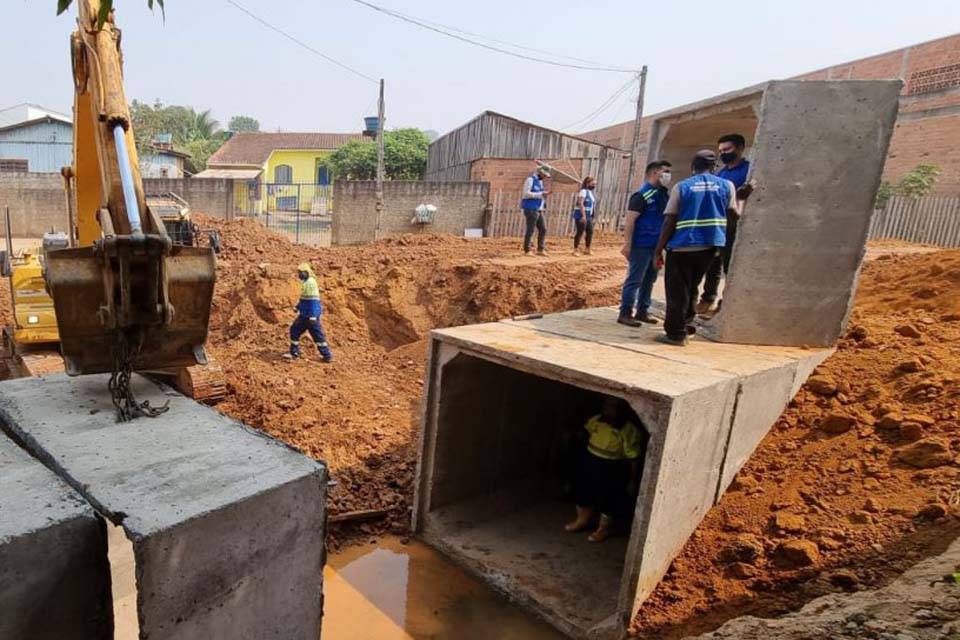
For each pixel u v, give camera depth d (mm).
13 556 2295
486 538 5586
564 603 4711
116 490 2701
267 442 3320
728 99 6211
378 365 10375
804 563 3910
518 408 6320
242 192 28984
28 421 3387
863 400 5039
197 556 2557
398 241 17141
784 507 4422
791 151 5332
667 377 4309
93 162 4848
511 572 5078
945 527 3648
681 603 4117
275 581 2953
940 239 14805
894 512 3953
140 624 2428
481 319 11055
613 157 22953
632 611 4105
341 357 10836
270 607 2963
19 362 8461
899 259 8992
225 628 2758
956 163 16734
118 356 3369
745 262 5562
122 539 4184
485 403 5906
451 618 4707
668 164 6098
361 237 21344
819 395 5254
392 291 12055
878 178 5270
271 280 12141
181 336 3684
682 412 3941
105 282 3164
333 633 4484
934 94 17391
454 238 17734
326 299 11930
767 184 5410
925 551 3547
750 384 4625
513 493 6383
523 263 12148
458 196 21484
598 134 32031
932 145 17453
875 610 3029
